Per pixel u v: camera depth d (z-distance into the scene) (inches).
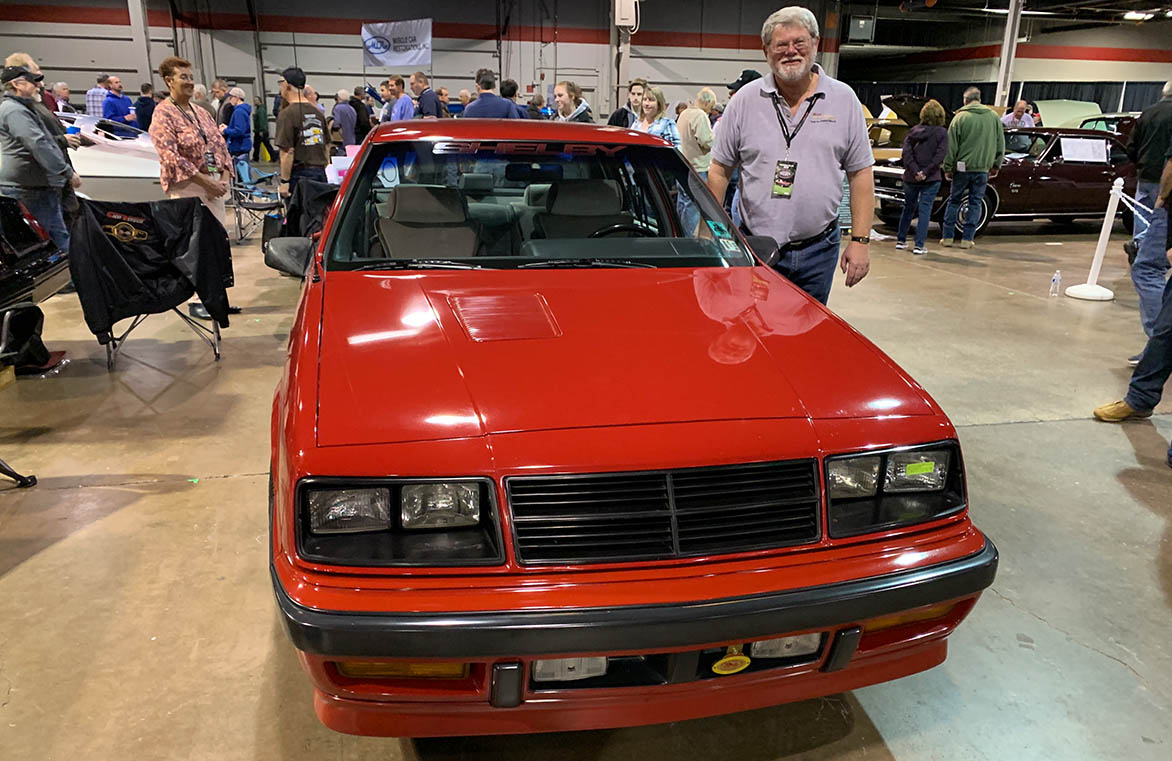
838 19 845.2
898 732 77.5
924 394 71.0
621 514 58.8
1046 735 77.2
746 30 816.9
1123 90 925.8
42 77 220.4
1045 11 788.0
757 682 63.9
